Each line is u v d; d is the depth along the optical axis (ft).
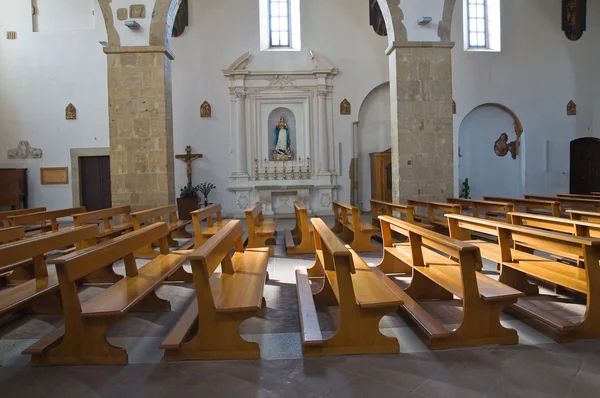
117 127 36.04
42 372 11.16
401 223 17.51
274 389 10.12
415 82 37.78
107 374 10.99
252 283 14.05
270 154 55.11
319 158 54.34
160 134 36.04
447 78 38.04
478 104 56.13
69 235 15.83
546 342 12.32
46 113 52.70
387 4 37.42
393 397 9.68
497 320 12.22
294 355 11.91
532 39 56.49
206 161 53.72
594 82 57.16
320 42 54.24
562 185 57.41
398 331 13.47
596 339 12.37
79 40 52.39
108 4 35.76
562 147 57.26
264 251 19.43
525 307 13.87
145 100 35.94
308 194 53.47
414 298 16.42
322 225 17.99
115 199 36.22
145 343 12.99
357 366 11.15
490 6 56.70
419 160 37.91
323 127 53.98
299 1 53.93
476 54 55.83
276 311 15.79
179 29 53.16
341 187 54.90
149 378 10.75
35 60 52.37
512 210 25.75
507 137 57.93
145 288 13.73
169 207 31.60
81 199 53.47
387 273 20.07
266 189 52.95
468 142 57.62
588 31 56.85
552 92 56.90
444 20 37.78
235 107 53.62
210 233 26.08
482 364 11.08
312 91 54.19
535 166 57.16
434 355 11.68
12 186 51.01
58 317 15.67
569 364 10.97
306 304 14.67
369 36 54.44
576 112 57.16
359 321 11.89
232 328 11.70
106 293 13.14
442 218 31.81
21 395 10.07
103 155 53.16
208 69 53.47
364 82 54.49
